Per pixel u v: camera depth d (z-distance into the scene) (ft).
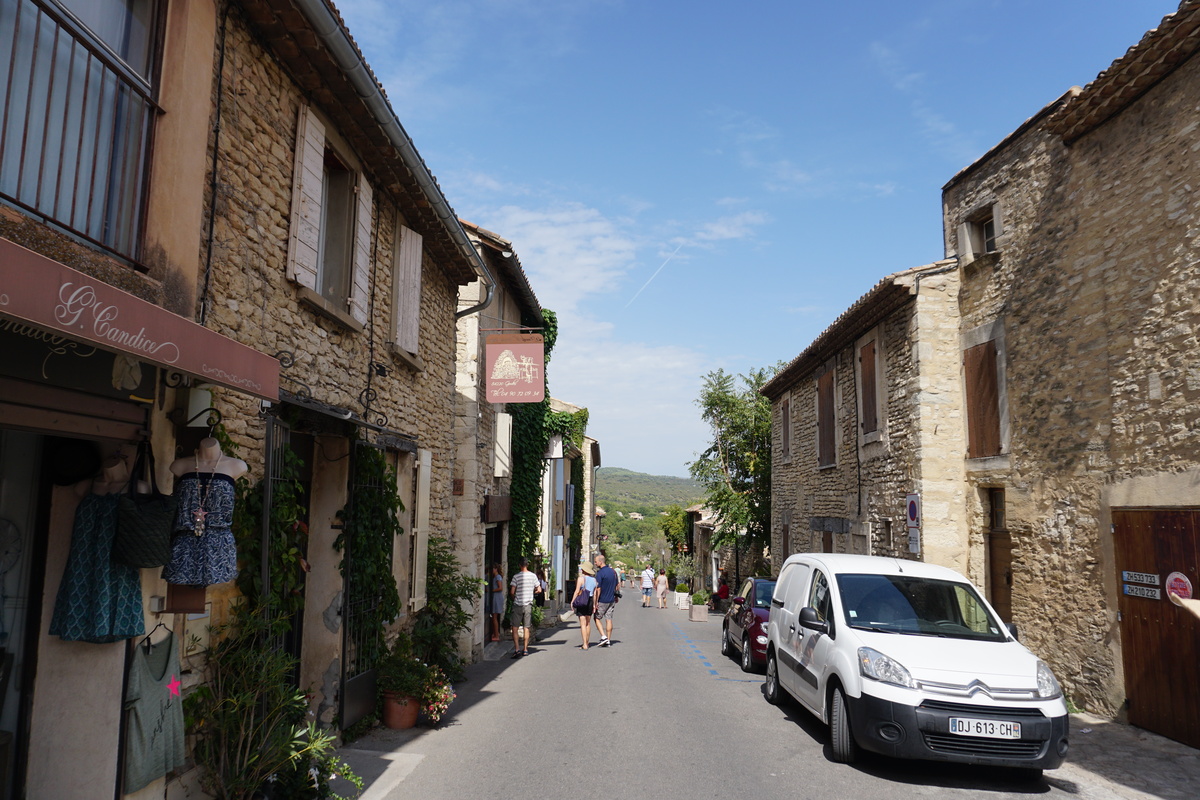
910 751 19.10
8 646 12.26
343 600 22.84
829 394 54.03
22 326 10.64
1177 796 18.81
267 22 17.22
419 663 26.13
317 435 23.58
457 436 40.65
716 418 95.55
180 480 14.16
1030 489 31.91
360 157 24.17
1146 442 25.52
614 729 24.70
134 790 13.00
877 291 39.73
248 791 15.10
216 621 15.72
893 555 41.11
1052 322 30.89
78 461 12.95
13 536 12.39
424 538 31.32
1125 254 26.86
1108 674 26.94
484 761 20.77
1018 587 32.58
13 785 12.12
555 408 100.63
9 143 11.40
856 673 20.68
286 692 16.35
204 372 11.79
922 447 37.45
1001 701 19.19
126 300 9.96
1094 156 28.66
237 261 16.60
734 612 43.16
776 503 71.92
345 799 17.26
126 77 13.19
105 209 13.05
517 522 54.70
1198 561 23.18
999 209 34.96
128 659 13.00
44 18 12.01
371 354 25.48
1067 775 20.48
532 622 54.60
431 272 33.86
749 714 27.58
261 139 17.70
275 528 17.81
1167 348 24.70
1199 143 23.66
